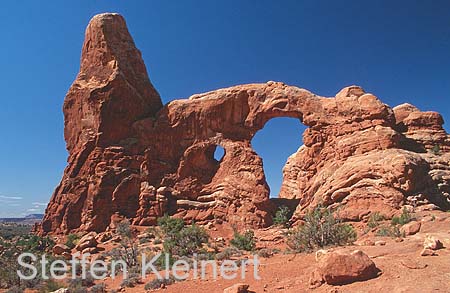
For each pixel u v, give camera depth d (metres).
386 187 30.44
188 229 24.94
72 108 44.38
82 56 47.22
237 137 42.00
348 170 33.25
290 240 19.28
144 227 38.28
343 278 9.42
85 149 41.94
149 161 41.62
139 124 43.22
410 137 38.59
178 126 42.78
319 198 34.28
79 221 39.91
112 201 39.59
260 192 38.31
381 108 36.62
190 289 12.60
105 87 42.69
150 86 47.41
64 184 41.22
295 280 11.07
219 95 42.56
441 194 31.58
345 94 39.19
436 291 7.85
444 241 12.05
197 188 41.09
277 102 40.59
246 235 25.27
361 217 29.97
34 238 32.41
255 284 11.70
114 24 46.41
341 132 37.53
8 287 18.03
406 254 11.59
